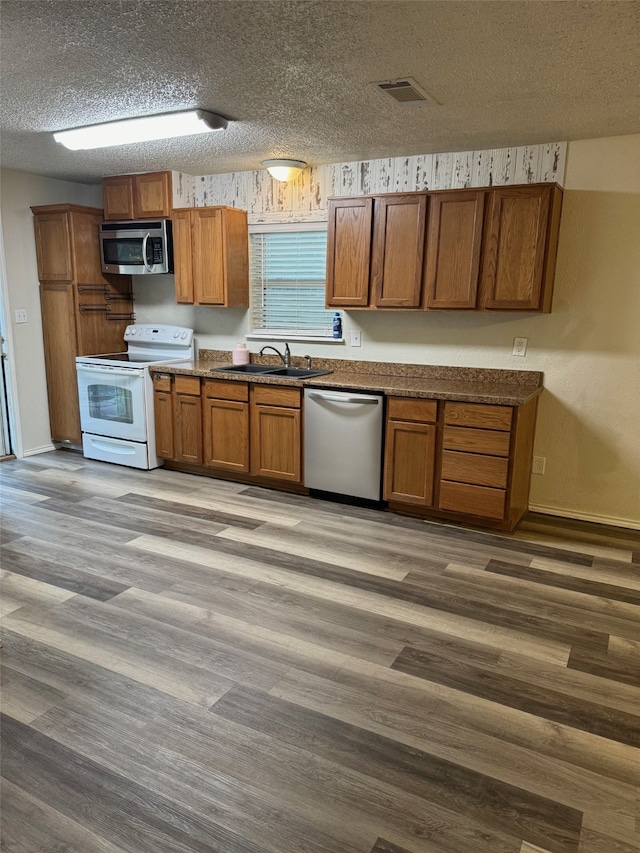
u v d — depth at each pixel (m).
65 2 2.01
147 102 3.09
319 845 1.55
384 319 4.35
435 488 3.74
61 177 5.06
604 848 1.55
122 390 4.82
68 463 5.04
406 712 2.06
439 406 3.62
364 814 1.64
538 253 3.49
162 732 1.95
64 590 2.88
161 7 2.05
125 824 1.61
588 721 2.03
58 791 1.71
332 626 2.59
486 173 3.89
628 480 3.77
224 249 4.57
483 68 2.53
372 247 3.97
